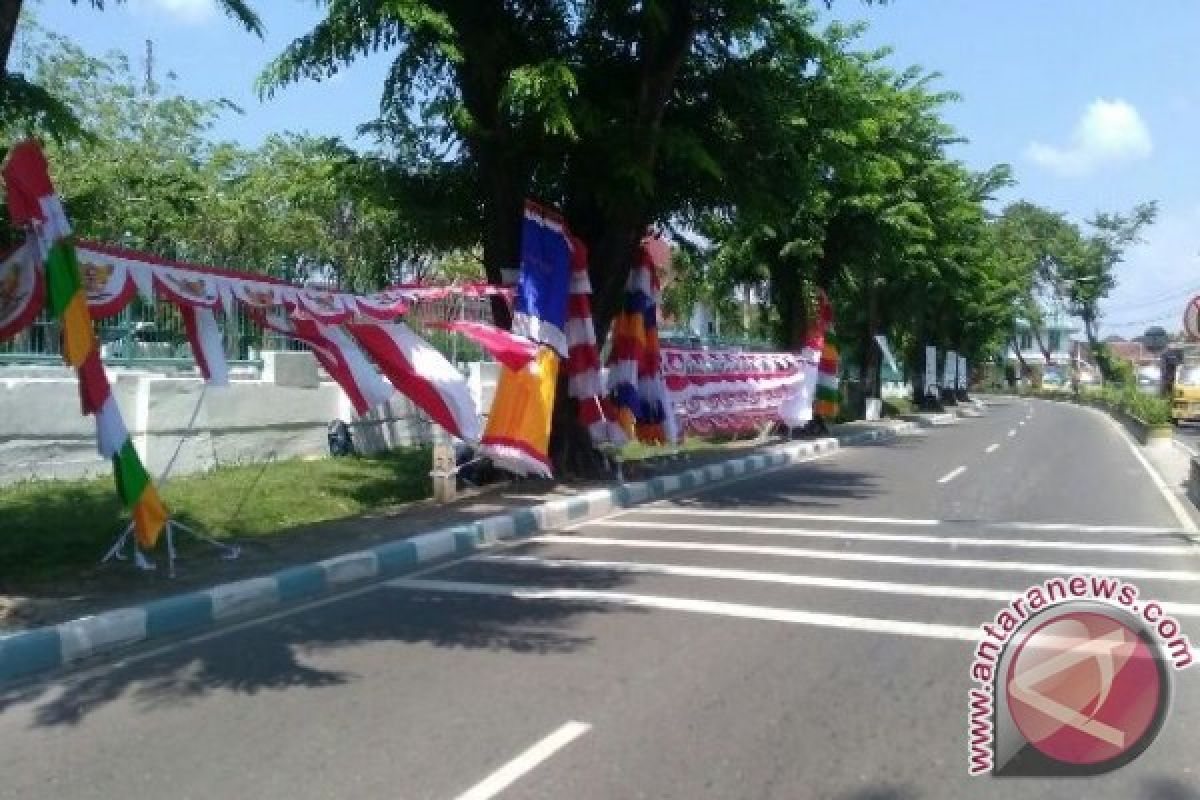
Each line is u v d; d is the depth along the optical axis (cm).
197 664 648
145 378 1345
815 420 2520
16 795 458
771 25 1397
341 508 1270
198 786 461
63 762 494
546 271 1308
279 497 1258
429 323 1290
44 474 1256
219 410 1453
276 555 932
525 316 1278
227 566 883
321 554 934
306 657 657
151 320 1462
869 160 2186
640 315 1542
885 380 6125
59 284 718
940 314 4466
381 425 1736
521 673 612
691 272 2209
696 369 2059
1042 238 7400
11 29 751
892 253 2567
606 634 695
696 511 1301
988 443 2475
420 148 1385
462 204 1427
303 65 1204
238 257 1966
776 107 1402
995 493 1455
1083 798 444
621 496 1363
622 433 1509
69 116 802
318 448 1633
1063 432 2959
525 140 1301
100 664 656
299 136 2316
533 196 1438
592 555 991
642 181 1252
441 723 531
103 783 468
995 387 9456
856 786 453
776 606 764
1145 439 2494
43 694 599
